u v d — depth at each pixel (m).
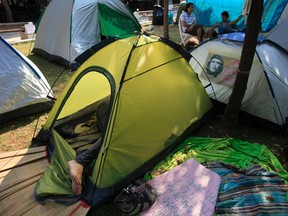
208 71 4.25
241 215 2.39
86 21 6.37
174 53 3.58
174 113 3.34
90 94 3.82
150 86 3.11
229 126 3.76
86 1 6.41
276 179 2.74
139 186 2.68
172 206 2.50
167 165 3.04
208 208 2.46
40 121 4.11
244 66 3.27
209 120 3.98
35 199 2.60
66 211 2.47
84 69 3.25
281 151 3.30
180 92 3.48
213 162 3.03
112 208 2.58
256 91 3.68
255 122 3.79
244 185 2.68
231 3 8.05
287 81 3.66
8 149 3.43
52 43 6.61
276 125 3.57
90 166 2.70
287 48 4.93
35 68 4.33
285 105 3.57
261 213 2.40
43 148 3.32
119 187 2.68
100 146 2.72
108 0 6.74
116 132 2.74
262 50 3.74
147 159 2.96
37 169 2.99
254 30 3.02
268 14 7.11
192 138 3.50
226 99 4.04
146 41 3.23
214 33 7.42
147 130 3.00
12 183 2.80
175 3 19.73
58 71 6.13
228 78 4.03
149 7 17.41
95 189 2.56
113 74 2.92
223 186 2.69
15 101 4.00
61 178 2.73
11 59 4.01
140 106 2.96
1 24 10.80
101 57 3.16
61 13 6.37
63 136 3.41
